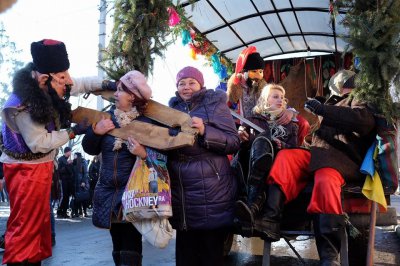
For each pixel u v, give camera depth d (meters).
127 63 4.43
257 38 8.73
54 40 3.23
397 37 3.38
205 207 3.29
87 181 12.80
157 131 3.24
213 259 3.42
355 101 3.56
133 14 4.41
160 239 3.07
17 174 3.13
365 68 3.47
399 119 3.46
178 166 3.35
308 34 8.53
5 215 13.24
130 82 3.36
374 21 3.43
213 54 8.09
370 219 3.46
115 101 3.54
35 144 3.04
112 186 3.33
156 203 3.05
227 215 3.35
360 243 3.96
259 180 3.44
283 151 3.57
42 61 3.13
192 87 3.60
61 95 3.31
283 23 8.02
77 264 5.43
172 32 5.49
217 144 3.30
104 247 6.72
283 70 8.68
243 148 3.92
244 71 4.99
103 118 3.45
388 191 3.49
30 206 3.10
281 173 3.45
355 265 4.05
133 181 3.12
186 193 3.33
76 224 10.45
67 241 7.41
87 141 3.41
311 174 3.52
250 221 3.24
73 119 3.47
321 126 3.60
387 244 6.63
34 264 3.14
